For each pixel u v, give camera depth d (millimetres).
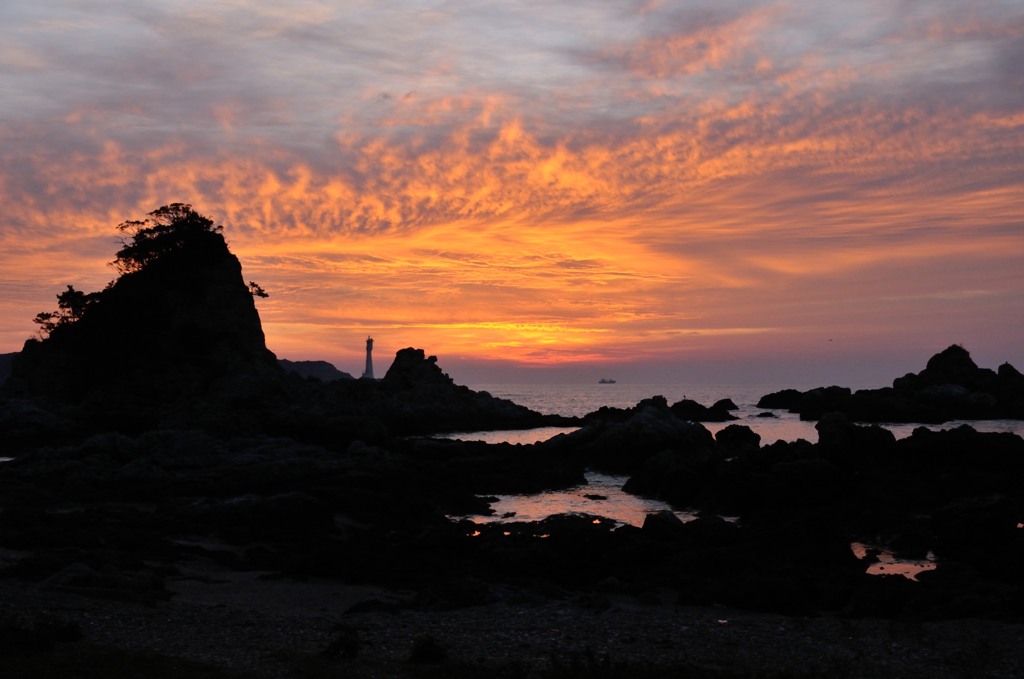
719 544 45406
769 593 33062
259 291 127438
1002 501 47594
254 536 45562
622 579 38875
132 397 106625
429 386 136125
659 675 21625
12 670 19688
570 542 43688
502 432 130875
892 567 44469
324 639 24609
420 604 30312
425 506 55906
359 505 53969
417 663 22156
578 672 21562
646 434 82688
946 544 47062
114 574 30969
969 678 22047
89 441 67500
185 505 50156
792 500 59812
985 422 137375
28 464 65188
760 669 22562
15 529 42625
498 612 28609
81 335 113188
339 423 92438
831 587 34250
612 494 70375
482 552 41656
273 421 94062
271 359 121438
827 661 23391
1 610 24906
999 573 41438
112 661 20891
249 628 25500
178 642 23547
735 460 68125
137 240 119812
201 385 111875
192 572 37312
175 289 116812
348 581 36375
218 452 67875
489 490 70750
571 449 86625
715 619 28594
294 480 59812
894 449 70312
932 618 30125
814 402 154375
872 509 55406
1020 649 24688
